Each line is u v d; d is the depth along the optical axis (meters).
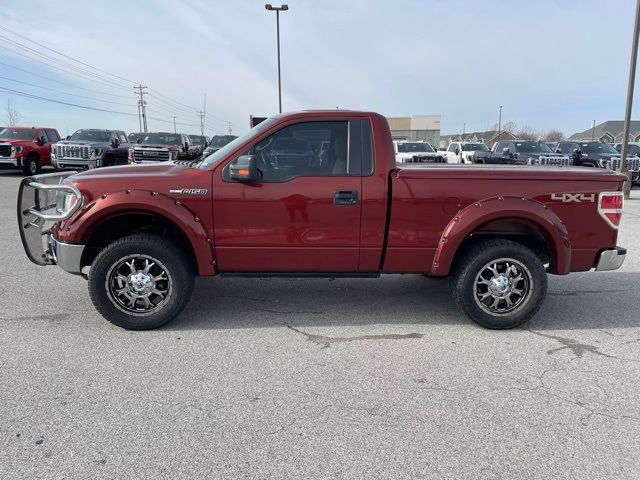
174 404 3.01
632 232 9.26
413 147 23.28
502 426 2.83
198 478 2.36
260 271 4.30
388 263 4.30
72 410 2.92
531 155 18.56
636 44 14.11
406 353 3.81
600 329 4.39
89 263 4.43
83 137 20.44
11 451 2.53
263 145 4.14
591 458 2.55
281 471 2.41
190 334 4.13
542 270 4.22
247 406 3.00
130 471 2.40
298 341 4.02
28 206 4.46
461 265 4.26
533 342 4.07
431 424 2.84
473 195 4.18
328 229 4.18
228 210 4.12
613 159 17.80
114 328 4.22
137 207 4.01
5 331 4.11
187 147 22.31
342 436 2.71
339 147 4.17
